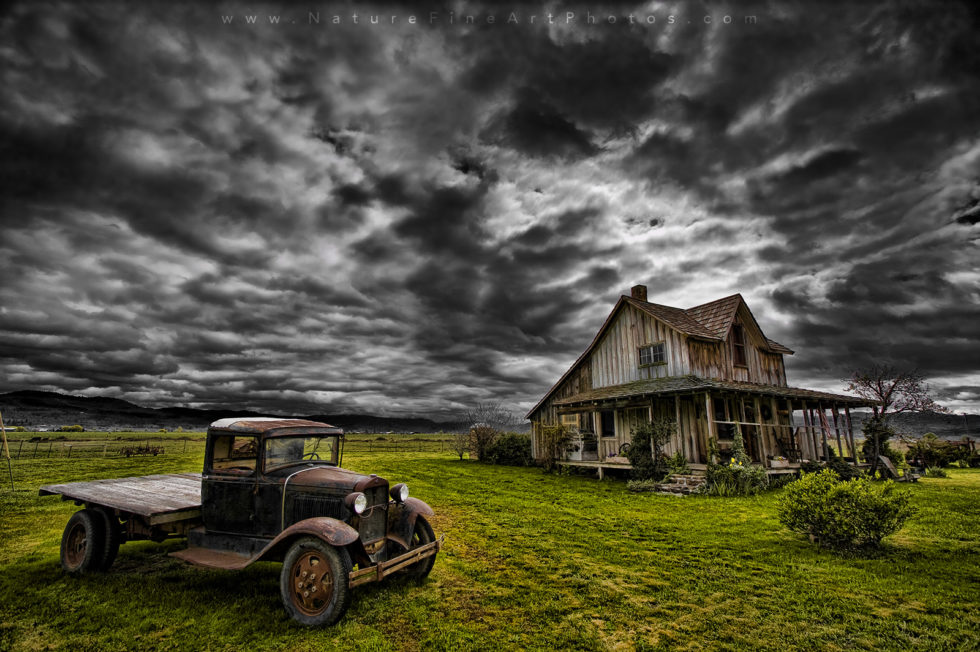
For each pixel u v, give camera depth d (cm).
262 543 598
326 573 527
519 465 2617
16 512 1115
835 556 787
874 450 2236
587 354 2402
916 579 670
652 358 2084
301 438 675
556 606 571
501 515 1134
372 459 2894
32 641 473
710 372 1983
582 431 2305
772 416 1962
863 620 536
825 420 2008
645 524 1030
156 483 822
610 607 572
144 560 739
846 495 820
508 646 472
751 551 817
